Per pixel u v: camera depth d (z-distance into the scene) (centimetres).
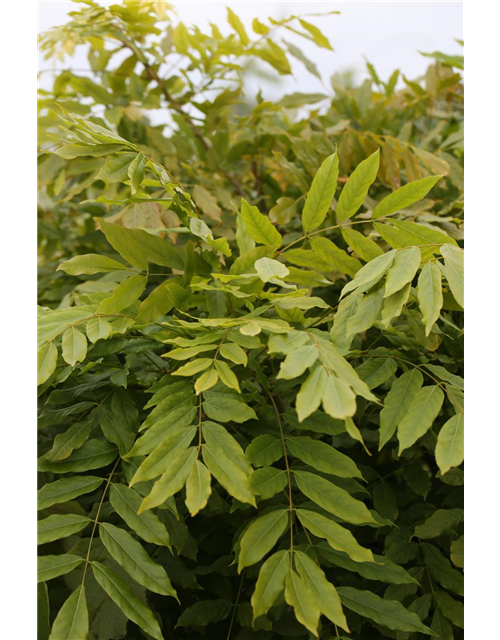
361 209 96
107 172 55
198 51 113
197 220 61
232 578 69
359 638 63
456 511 62
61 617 45
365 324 51
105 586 47
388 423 53
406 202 58
